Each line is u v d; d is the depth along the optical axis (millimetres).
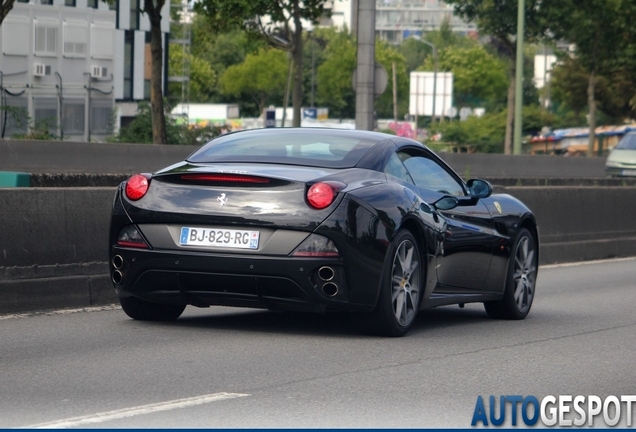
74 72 108938
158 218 17234
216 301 17406
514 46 113375
